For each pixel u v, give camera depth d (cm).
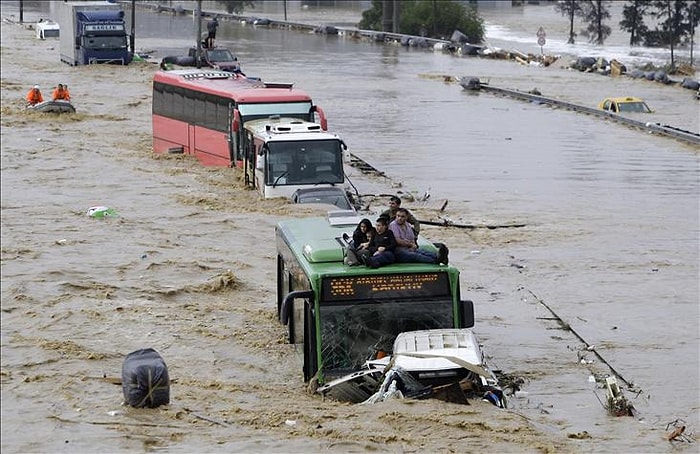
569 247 5666
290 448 2758
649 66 16812
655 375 3794
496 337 4231
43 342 4122
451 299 3384
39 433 2998
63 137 9669
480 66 17025
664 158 8556
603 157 8588
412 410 2973
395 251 3450
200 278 5169
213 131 8069
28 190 7306
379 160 8425
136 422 3055
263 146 6644
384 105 12000
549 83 14638
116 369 3816
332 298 3347
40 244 5816
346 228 3897
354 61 17500
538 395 3547
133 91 13288
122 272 5284
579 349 4091
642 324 4403
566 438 2964
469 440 2780
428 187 7300
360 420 2953
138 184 7431
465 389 3150
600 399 3506
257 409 3150
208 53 15150
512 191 7144
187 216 6406
